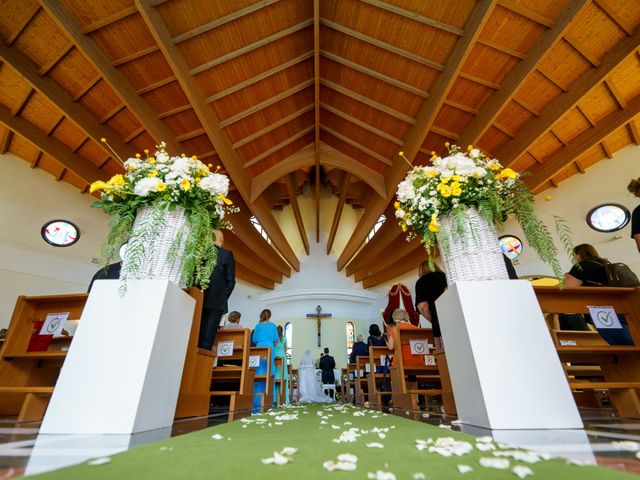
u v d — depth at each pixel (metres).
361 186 11.64
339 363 13.15
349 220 14.74
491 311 1.57
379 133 7.12
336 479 0.64
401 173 7.25
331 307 14.03
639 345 2.17
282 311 14.03
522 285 1.62
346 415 2.24
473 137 5.77
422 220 2.02
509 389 1.42
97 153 6.72
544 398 1.41
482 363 1.47
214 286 2.69
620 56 4.44
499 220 1.90
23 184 7.05
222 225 2.14
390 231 9.77
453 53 4.94
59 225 7.59
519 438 1.12
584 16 4.28
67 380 1.34
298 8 5.14
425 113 5.89
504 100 5.12
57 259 7.43
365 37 5.30
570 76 5.00
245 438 1.18
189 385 2.09
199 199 1.88
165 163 1.97
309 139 8.59
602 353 2.31
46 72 4.89
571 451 0.89
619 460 0.77
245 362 3.11
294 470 0.71
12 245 6.89
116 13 4.29
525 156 6.69
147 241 1.66
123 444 1.05
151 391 1.41
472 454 0.87
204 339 2.56
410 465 0.75
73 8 4.16
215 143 6.26
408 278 11.87
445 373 2.34
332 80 6.50
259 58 5.65
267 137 7.53
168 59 4.71
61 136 6.31
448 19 4.65
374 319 13.46
